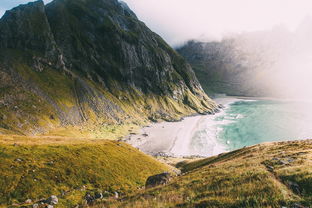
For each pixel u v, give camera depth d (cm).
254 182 2023
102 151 6259
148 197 2344
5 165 4328
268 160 3136
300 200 1538
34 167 4528
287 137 19125
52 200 3544
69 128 17912
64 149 5650
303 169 2216
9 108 15700
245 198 1653
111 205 2461
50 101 19375
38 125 15888
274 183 1900
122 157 6397
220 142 18762
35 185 4047
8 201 3591
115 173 5378
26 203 3569
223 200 1672
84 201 3703
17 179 4056
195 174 3269
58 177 4462
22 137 6506
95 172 5056
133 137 19750
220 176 2564
